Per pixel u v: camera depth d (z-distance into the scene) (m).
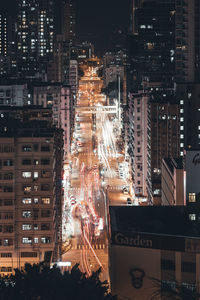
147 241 154.62
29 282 121.25
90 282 123.44
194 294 108.19
